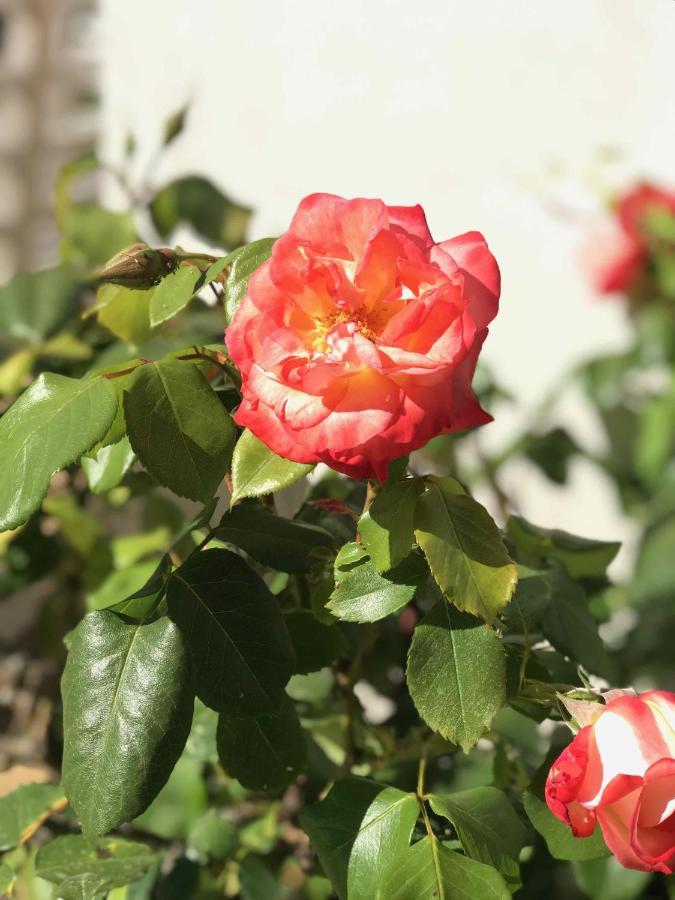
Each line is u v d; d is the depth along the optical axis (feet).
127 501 2.97
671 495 3.51
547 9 4.49
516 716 2.47
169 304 2.11
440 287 1.81
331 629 2.21
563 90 4.50
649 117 4.46
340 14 4.58
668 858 1.84
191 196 2.91
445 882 1.95
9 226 4.86
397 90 4.61
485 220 4.61
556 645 2.18
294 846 2.60
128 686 1.95
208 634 2.02
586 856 1.99
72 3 4.98
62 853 2.19
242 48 4.60
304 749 2.15
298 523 2.13
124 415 2.00
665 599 3.34
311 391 1.80
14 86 4.92
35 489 1.89
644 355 3.65
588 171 4.18
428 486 1.98
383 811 2.03
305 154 4.67
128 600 2.03
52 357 2.76
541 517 4.60
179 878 2.44
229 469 2.09
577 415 4.60
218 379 2.27
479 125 4.57
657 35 4.44
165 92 4.57
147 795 1.91
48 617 2.96
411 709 2.64
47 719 2.94
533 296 4.64
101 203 4.67
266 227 4.66
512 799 2.29
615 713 1.86
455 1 4.53
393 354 1.79
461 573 1.92
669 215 3.51
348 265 1.88
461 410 1.87
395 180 4.66
